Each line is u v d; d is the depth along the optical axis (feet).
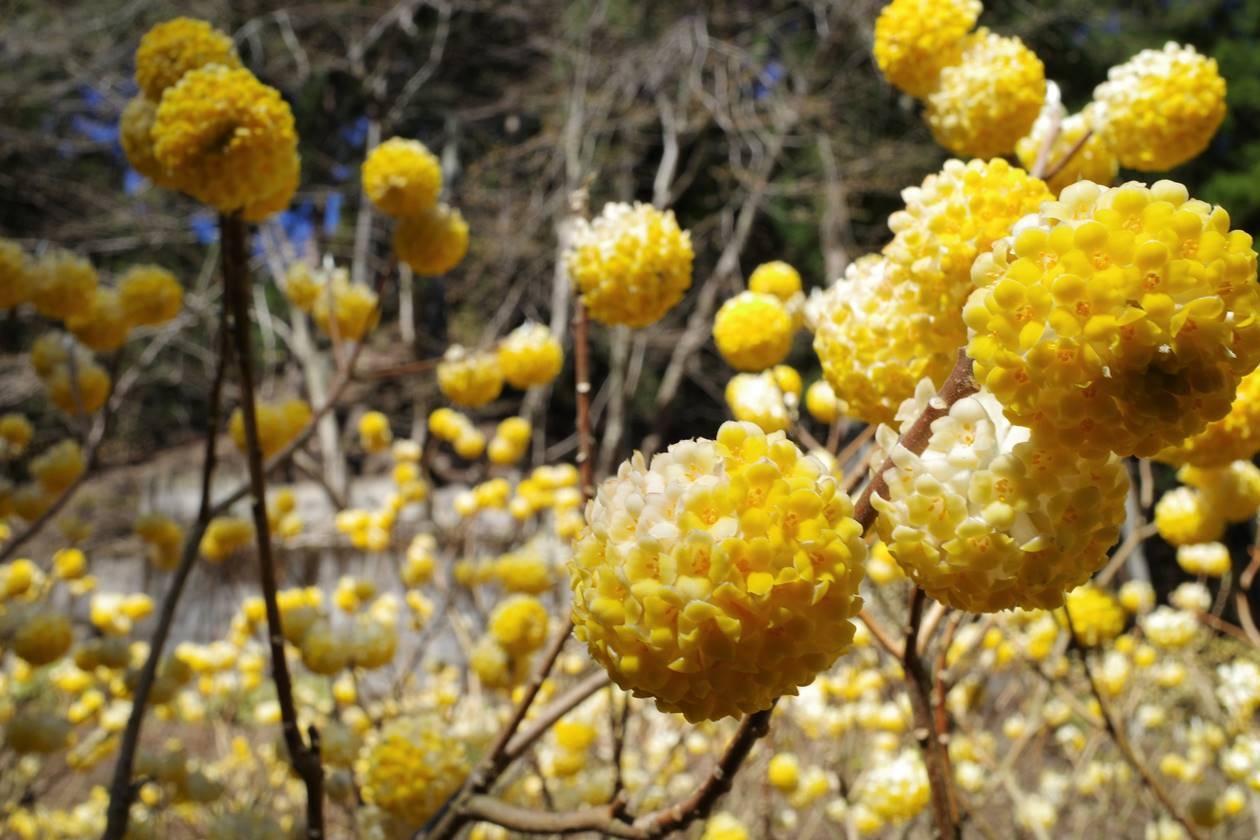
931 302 1.14
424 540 3.21
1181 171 12.82
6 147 11.27
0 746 2.47
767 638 0.84
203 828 2.58
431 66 12.76
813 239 13.53
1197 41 13.80
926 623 1.44
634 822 1.26
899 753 2.62
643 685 0.86
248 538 2.50
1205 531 1.85
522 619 1.95
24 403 11.18
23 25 10.57
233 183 1.42
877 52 1.70
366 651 1.97
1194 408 0.76
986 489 0.85
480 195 12.12
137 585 7.50
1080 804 3.59
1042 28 12.25
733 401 1.69
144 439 14.10
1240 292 0.74
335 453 10.91
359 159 14.14
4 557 2.07
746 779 3.09
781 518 0.85
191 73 1.42
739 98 12.78
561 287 12.01
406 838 1.68
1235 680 2.51
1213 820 2.29
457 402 2.25
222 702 4.05
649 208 1.63
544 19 12.60
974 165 1.12
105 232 11.75
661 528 0.85
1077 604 2.52
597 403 13.12
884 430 1.00
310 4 11.86
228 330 1.58
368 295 2.14
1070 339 0.75
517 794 2.10
